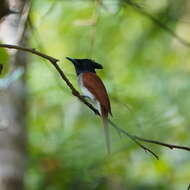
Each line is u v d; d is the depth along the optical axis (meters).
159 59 15.86
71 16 13.93
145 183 14.38
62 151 14.30
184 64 15.96
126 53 15.48
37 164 14.08
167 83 15.46
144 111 14.65
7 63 7.67
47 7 13.58
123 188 14.32
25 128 12.73
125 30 15.00
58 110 14.56
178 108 14.86
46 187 14.08
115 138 14.18
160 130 14.48
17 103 12.57
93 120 14.83
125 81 15.27
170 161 14.62
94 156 14.28
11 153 12.23
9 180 12.02
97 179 14.16
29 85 13.83
